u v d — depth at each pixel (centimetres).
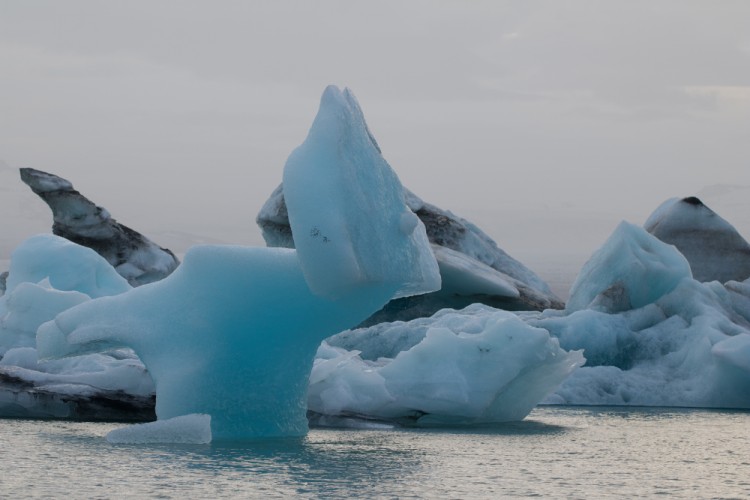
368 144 1361
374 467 1133
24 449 1254
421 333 2633
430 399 1712
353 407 1717
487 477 1079
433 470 1123
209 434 1329
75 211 3731
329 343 2764
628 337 2572
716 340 2414
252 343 1358
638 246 2895
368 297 1341
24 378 1759
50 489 957
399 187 1395
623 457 1285
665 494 994
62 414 1723
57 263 2517
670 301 2756
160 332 1370
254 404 1388
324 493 950
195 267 1373
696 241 3844
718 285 2867
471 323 2375
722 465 1217
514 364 1722
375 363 2381
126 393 1722
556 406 2275
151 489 961
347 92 1377
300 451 1268
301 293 1341
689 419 1914
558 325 2603
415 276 1356
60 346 1448
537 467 1170
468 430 1638
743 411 2153
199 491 952
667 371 2453
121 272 3775
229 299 1351
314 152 1280
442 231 4181
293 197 1247
